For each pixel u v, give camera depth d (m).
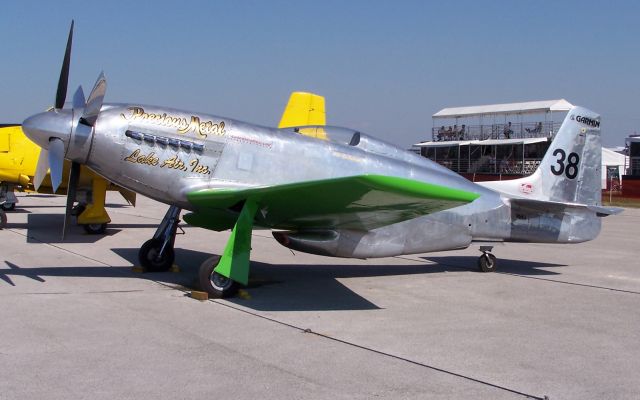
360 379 4.20
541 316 6.29
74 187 7.47
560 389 4.11
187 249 10.83
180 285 7.38
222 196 6.85
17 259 9.00
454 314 6.30
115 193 28.08
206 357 4.57
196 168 7.35
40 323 5.35
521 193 9.39
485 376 4.34
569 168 9.73
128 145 7.13
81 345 4.75
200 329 5.37
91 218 12.41
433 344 5.13
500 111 41.50
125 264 8.84
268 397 3.81
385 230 8.07
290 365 4.45
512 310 6.55
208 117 7.54
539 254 11.38
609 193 39.12
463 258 10.57
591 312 6.51
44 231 12.79
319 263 9.62
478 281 8.34
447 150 42.34
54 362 4.33
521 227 9.09
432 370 4.44
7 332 5.05
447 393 3.97
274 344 4.98
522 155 38.47
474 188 8.88
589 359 4.82
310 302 6.70
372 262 9.90
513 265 9.87
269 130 7.82
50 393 3.75
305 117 18.95
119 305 6.17
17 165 13.24
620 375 4.43
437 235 8.48
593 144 9.90
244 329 5.42
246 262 6.72
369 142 8.38
